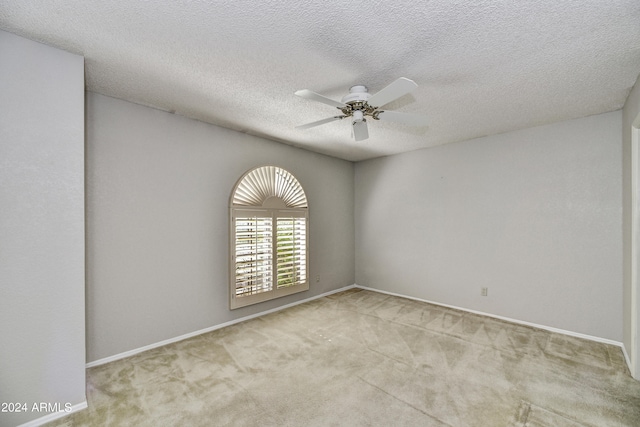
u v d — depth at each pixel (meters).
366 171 4.95
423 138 3.70
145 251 2.69
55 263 1.79
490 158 3.57
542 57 1.88
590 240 2.92
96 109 2.42
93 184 2.41
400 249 4.48
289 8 1.44
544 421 1.75
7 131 1.65
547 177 3.17
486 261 3.61
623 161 2.68
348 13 1.48
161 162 2.80
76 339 1.86
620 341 2.75
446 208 3.97
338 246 4.80
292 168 4.06
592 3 1.40
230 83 2.26
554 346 2.74
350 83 2.25
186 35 1.67
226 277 3.30
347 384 2.13
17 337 1.68
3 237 1.63
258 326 3.26
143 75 2.14
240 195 3.36
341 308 3.89
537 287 3.23
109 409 1.86
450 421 1.75
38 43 1.75
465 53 1.84
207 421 1.75
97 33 1.66
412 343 2.81
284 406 1.89
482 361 2.46
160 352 2.64
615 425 1.71
